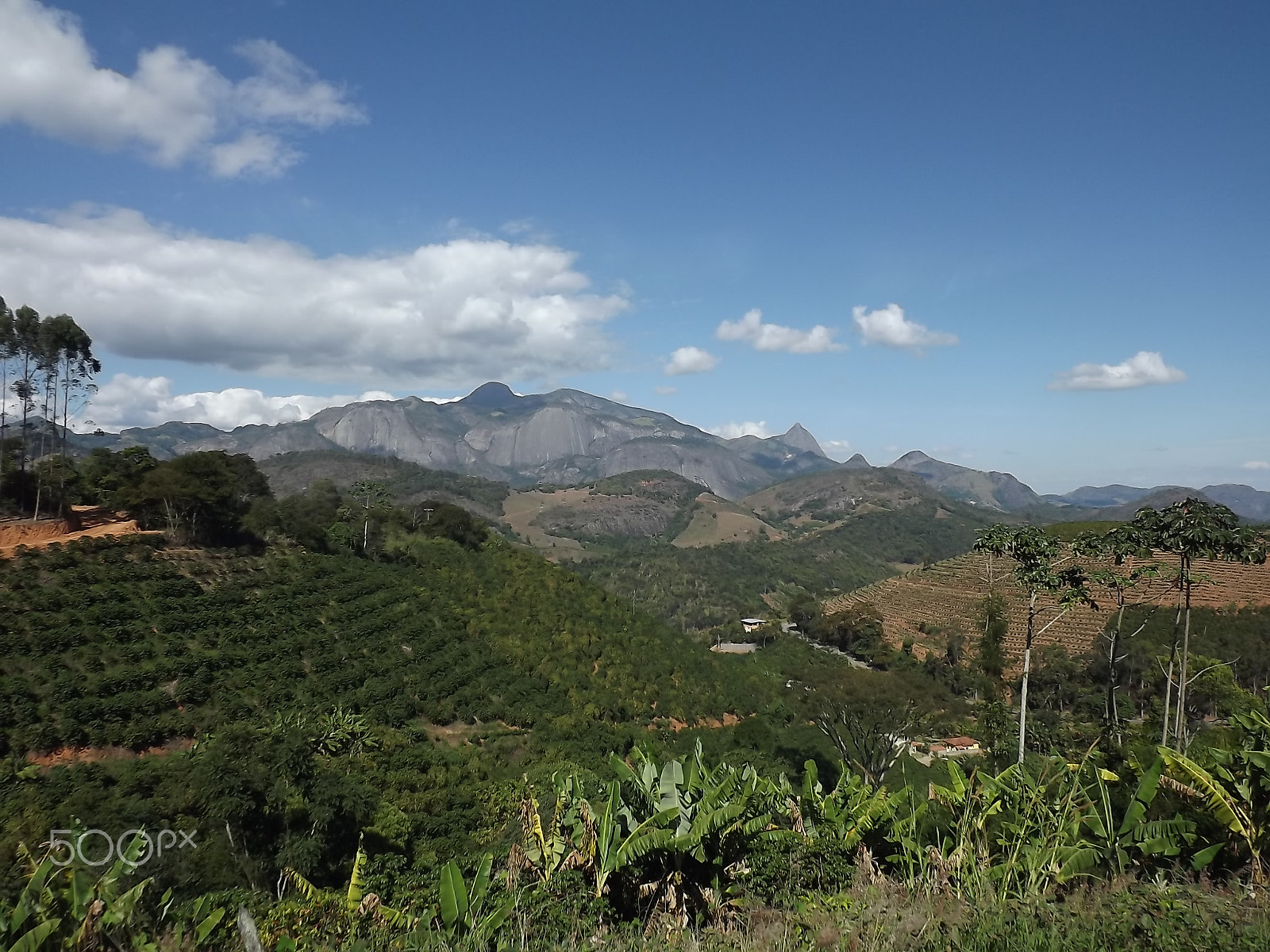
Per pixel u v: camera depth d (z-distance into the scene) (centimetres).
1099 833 709
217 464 4578
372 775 2627
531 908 626
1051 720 3306
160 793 2059
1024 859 691
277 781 1888
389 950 598
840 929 552
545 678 4350
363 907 678
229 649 3475
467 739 3519
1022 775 818
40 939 520
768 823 724
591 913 639
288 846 1731
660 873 689
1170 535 1711
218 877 1462
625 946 575
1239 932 495
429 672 3972
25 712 2572
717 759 3466
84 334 4328
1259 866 626
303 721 2992
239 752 1956
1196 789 683
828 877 698
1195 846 675
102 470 5147
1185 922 513
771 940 558
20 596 3269
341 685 3541
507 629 4797
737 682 5159
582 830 712
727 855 706
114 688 2891
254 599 4053
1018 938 516
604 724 3950
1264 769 657
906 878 700
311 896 749
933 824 788
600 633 5175
